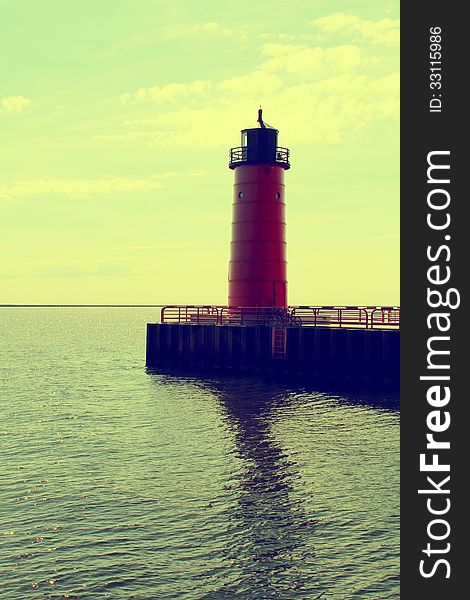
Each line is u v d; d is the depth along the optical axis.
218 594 15.52
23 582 16.12
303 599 15.27
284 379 44.00
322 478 23.48
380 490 22.23
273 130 51.31
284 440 29.00
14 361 74.62
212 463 25.69
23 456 27.42
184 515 20.14
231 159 52.09
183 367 49.41
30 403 42.22
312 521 19.53
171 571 16.61
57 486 23.09
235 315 49.81
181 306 51.59
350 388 40.78
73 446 29.12
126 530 19.08
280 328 44.25
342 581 16.03
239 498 21.56
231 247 52.06
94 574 16.50
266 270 50.66
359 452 26.89
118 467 25.45
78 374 59.78
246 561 17.09
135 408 38.50
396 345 39.03
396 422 32.22
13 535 18.78
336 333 41.41
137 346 102.94
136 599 15.34
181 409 36.94
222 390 42.19
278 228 51.31
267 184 50.94
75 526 19.41
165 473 24.48
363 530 18.89
